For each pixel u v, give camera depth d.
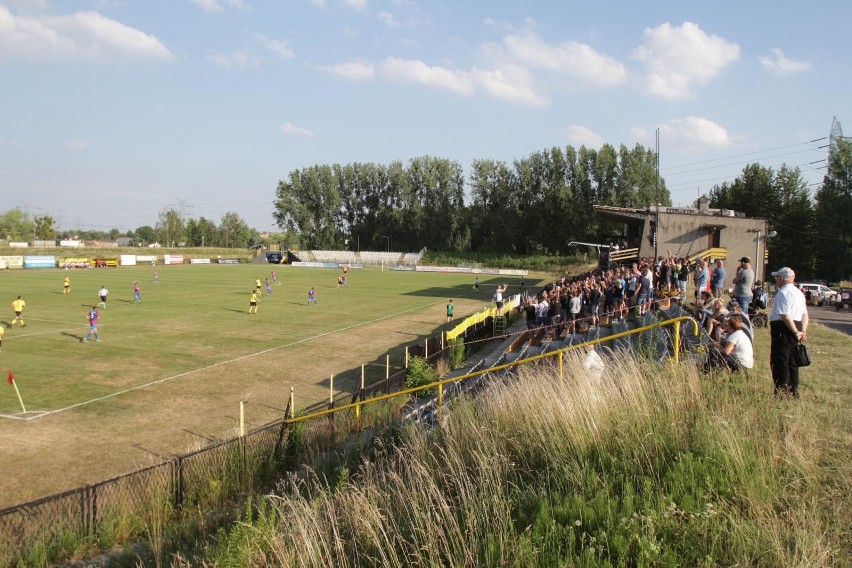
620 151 106.31
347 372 24.11
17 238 155.75
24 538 8.74
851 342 15.38
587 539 4.79
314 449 13.05
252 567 5.31
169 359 25.64
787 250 70.19
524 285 73.12
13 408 18.17
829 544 4.24
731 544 4.50
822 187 66.00
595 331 19.92
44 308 41.28
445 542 4.81
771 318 8.08
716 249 36.84
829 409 7.46
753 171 73.81
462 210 123.44
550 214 111.69
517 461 6.81
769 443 6.04
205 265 111.44
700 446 6.05
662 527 4.77
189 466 10.99
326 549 4.98
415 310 45.28
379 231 130.38
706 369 8.70
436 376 19.61
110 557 8.44
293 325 36.25
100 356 25.88
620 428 6.71
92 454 14.58
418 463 6.71
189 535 8.55
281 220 132.75
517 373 12.00
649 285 20.34
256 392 20.70
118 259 100.44
